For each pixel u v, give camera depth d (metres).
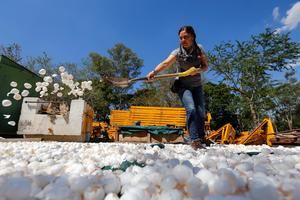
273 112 25.94
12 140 6.58
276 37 19.34
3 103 6.77
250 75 19.97
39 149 3.27
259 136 8.56
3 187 1.08
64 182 1.19
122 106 33.03
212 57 20.75
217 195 0.98
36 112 7.72
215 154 2.49
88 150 3.35
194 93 3.80
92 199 1.07
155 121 12.30
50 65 23.89
